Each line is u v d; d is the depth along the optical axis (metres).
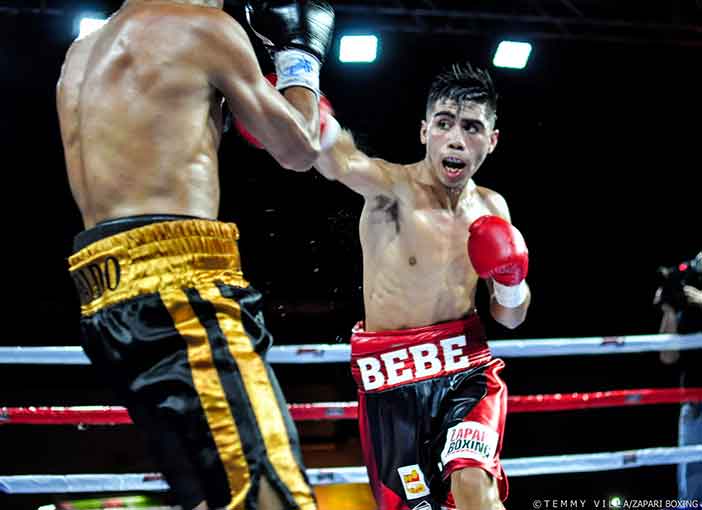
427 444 3.24
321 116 2.72
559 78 8.50
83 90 2.19
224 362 1.98
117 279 2.03
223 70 2.13
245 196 8.50
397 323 3.34
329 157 3.05
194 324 1.99
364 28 7.15
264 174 8.50
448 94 3.31
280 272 8.57
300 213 8.55
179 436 1.95
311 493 1.95
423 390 3.26
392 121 8.42
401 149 8.51
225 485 1.91
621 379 9.13
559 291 9.59
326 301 8.58
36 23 7.25
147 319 1.99
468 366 3.26
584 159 9.26
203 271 2.05
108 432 7.26
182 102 2.11
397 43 7.87
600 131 9.08
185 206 2.09
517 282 3.16
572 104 8.80
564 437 8.13
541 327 9.54
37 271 8.52
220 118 2.23
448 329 3.30
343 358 4.18
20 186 8.36
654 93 8.77
